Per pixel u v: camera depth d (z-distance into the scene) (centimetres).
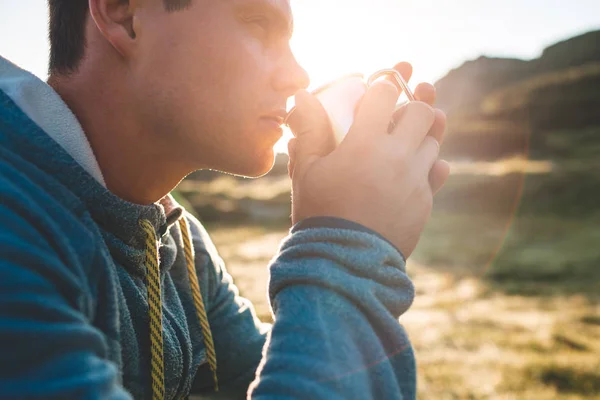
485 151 5425
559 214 2945
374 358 72
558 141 5788
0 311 48
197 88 83
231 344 120
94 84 85
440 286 1266
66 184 73
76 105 85
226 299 122
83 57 86
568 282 1330
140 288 85
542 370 564
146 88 83
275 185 4247
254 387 70
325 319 71
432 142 91
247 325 124
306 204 86
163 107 83
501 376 554
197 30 82
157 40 82
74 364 50
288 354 69
